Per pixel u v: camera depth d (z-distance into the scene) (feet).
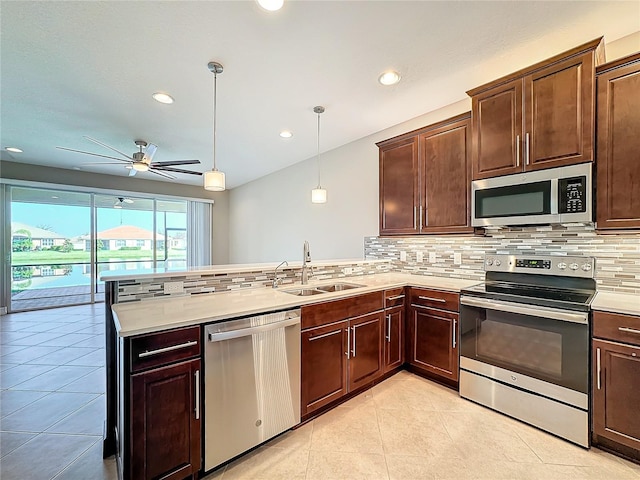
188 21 6.00
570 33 6.64
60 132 12.01
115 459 5.76
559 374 6.30
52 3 5.49
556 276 7.79
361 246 13.47
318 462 5.66
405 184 10.14
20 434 6.50
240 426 5.65
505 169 7.50
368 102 9.79
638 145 5.92
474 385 7.66
